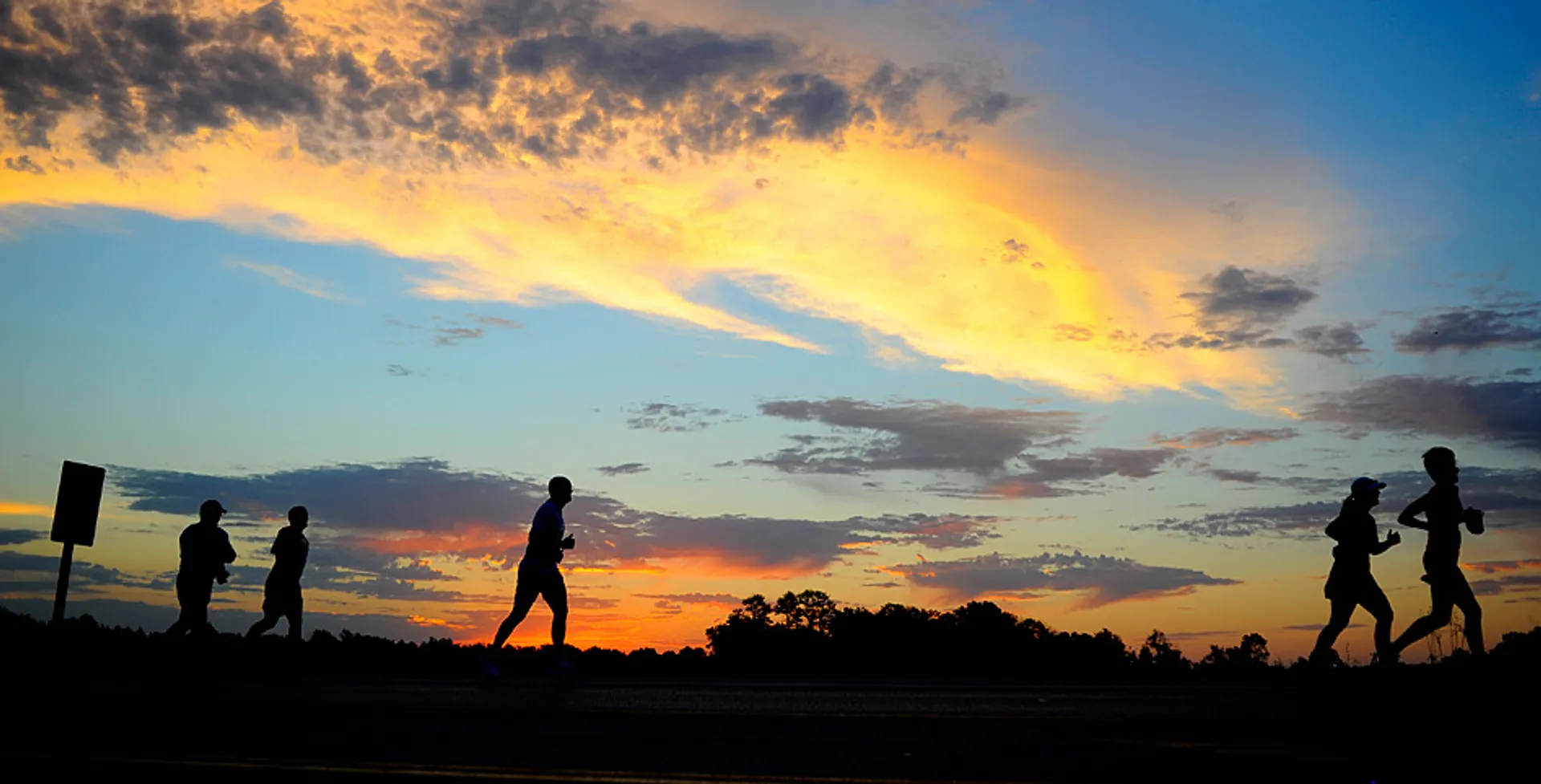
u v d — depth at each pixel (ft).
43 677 43.68
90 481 52.34
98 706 38.70
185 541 48.57
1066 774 25.85
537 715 37.68
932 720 36.35
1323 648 39.63
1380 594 38.47
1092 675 56.90
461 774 25.84
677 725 35.17
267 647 50.96
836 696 38.34
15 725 34.27
